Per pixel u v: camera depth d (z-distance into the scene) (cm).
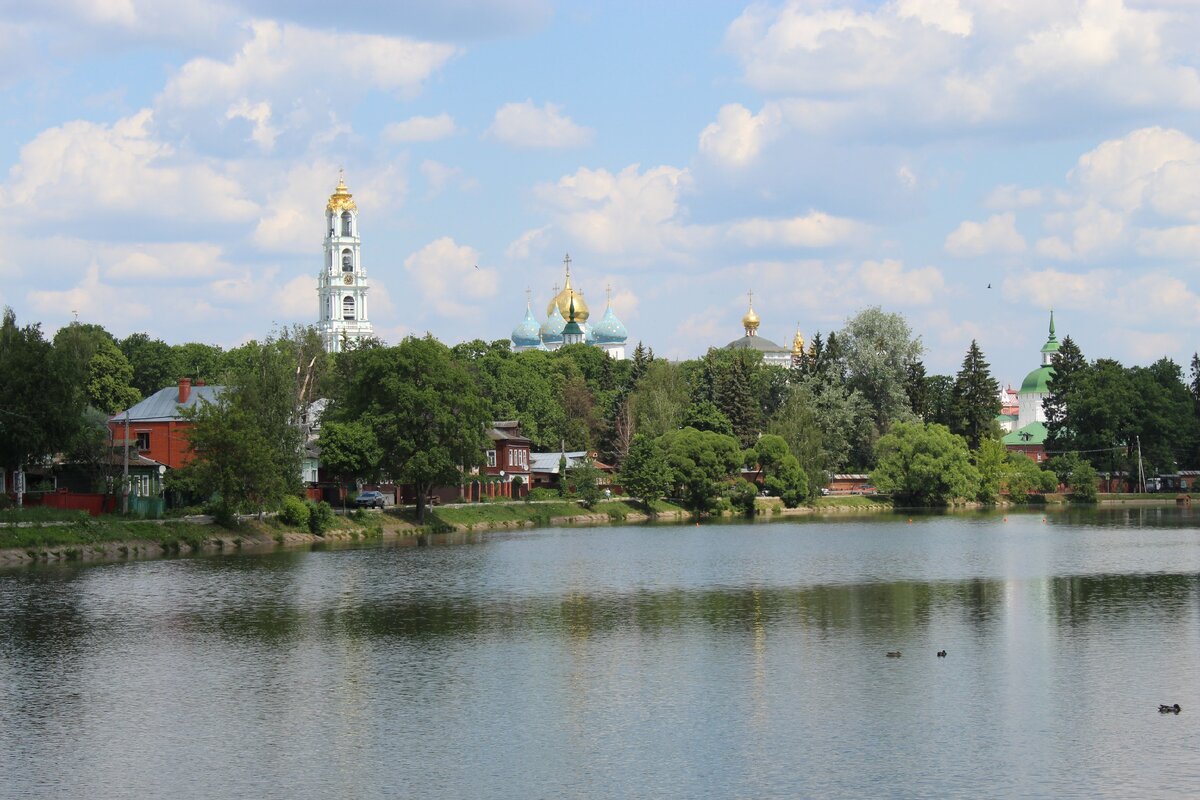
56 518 11406
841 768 4616
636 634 7194
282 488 12875
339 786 4494
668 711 5416
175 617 7788
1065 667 6184
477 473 17350
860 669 6188
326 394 18475
